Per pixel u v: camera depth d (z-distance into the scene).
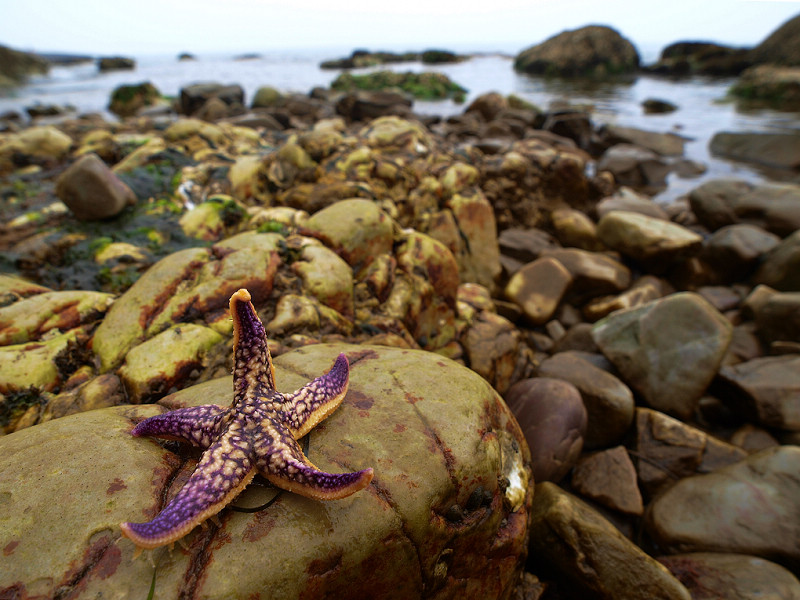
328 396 0.49
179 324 0.73
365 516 0.45
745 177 2.32
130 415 0.54
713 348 0.94
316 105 3.41
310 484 0.40
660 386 0.95
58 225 1.07
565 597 0.65
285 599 0.40
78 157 1.49
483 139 2.60
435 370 0.61
